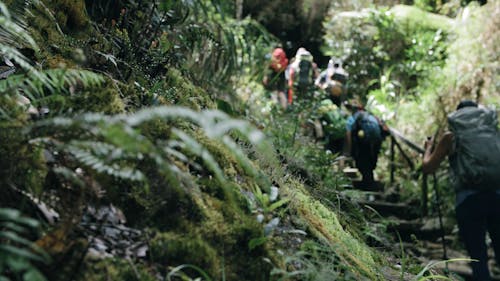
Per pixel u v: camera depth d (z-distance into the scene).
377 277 2.78
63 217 1.89
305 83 10.60
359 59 15.55
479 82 11.38
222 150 2.70
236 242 2.19
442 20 15.54
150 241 1.99
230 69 5.12
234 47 5.04
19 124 2.06
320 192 4.25
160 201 2.13
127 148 1.56
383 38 15.55
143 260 1.93
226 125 1.59
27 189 1.91
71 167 2.05
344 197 4.63
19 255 1.46
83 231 1.90
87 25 3.54
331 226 3.07
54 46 3.04
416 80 14.58
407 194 9.39
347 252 2.73
